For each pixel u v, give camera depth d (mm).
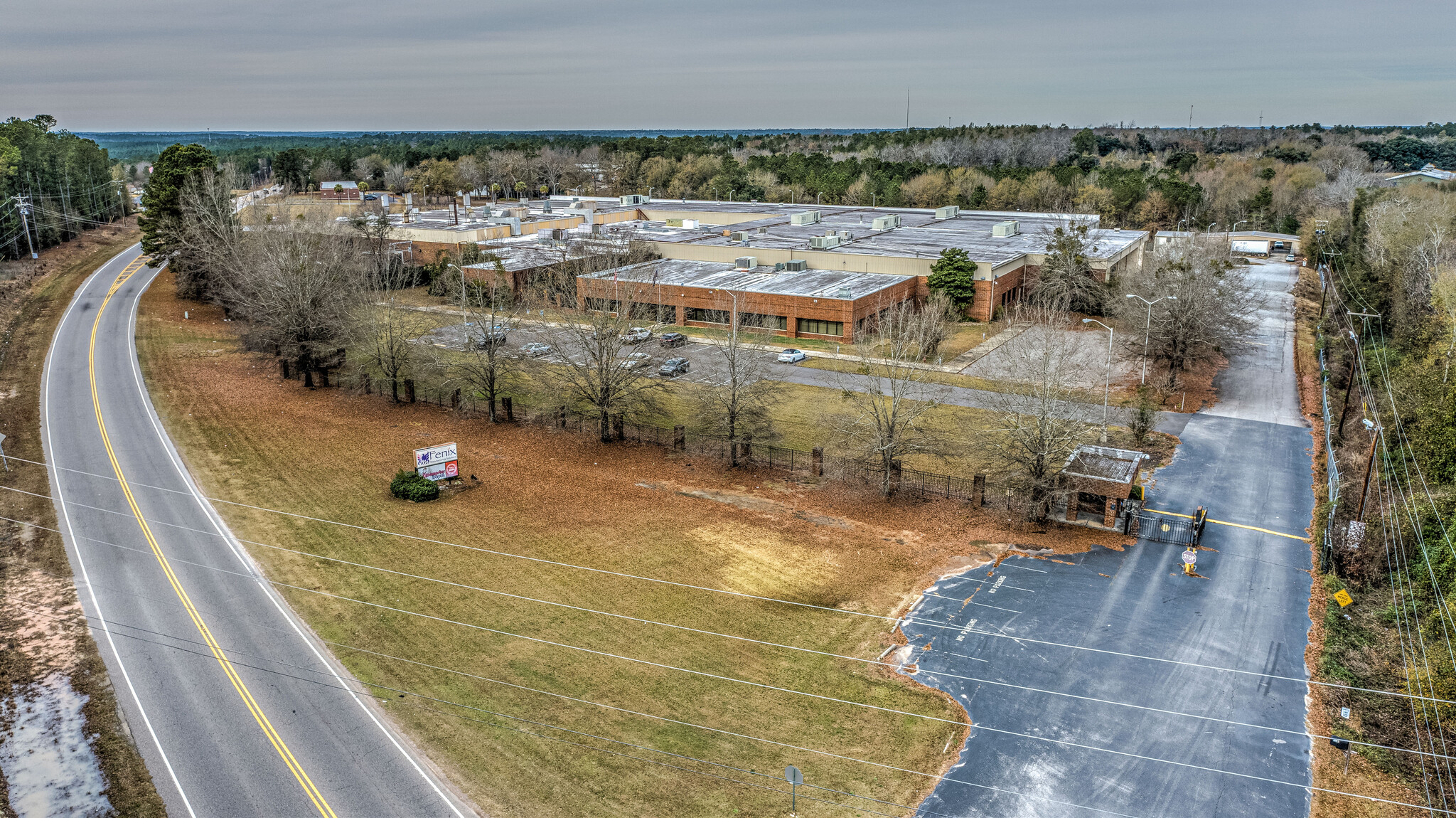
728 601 40312
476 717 32219
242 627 37906
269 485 52906
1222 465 56531
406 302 99312
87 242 135000
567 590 41094
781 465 56438
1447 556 40219
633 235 119312
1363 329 84875
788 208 157750
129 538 45906
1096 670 35219
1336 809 28125
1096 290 98062
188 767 29656
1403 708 33000
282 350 71938
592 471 55688
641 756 30250
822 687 34156
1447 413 50500
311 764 29828
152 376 73938
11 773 29281
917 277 98625
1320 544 45375
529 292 78438
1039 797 28562
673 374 73938
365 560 43844
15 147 125562
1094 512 49375
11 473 53812
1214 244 101375
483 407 67625
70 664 35094
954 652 36469
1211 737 31422
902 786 29047
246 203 162500
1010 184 174125
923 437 55969
